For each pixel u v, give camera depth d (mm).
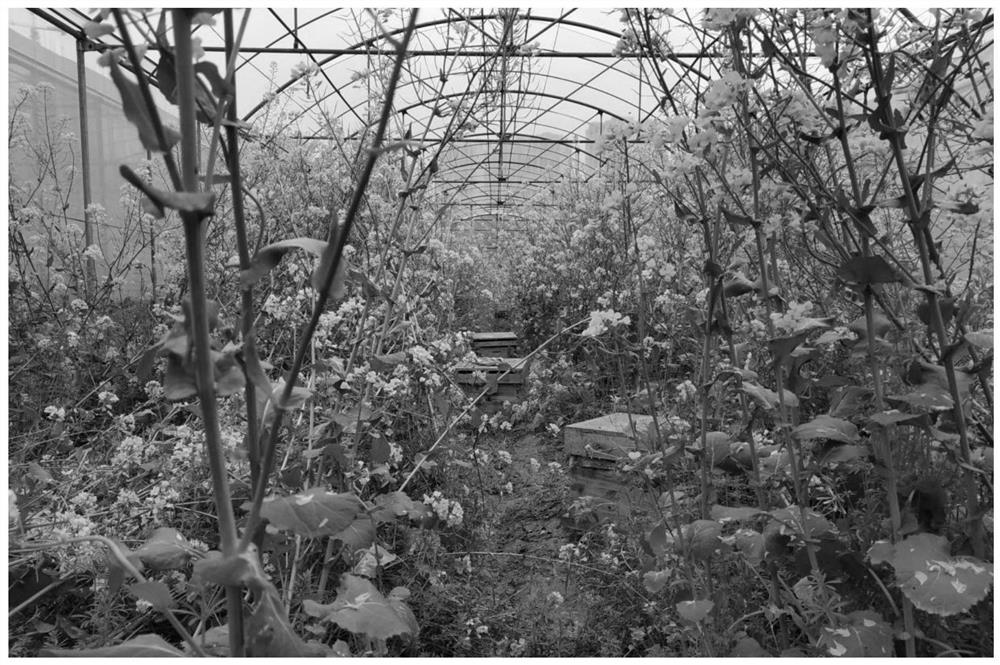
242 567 982
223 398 2543
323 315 2580
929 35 1806
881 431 1630
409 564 2637
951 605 1326
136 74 924
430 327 4285
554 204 9375
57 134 5895
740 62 1818
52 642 1904
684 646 1878
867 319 1677
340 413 2312
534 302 8234
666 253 3615
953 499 1948
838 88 1645
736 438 2588
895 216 2527
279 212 3568
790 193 2039
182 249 4562
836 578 1805
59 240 4770
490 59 2846
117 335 4332
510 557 2984
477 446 3914
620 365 2123
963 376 1620
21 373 3199
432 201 5250
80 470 2297
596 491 3381
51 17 5668
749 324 2611
